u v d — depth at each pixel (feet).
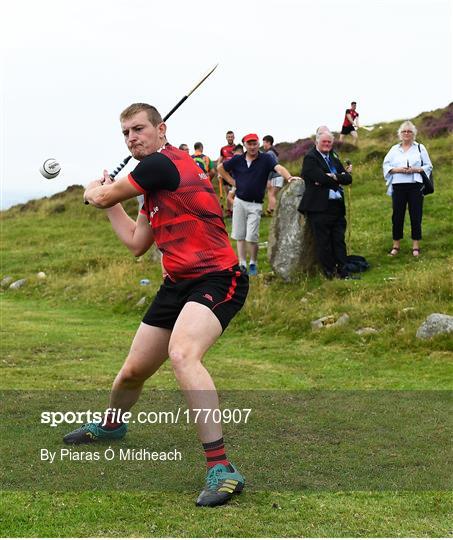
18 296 54.90
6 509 14.87
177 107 18.84
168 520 14.33
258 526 14.05
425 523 14.32
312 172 42.83
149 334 17.71
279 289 42.93
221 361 31.27
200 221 16.48
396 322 34.53
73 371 28.35
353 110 91.61
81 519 14.37
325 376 28.30
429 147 81.00
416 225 45.37
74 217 94.63
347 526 14.10
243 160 45.34
